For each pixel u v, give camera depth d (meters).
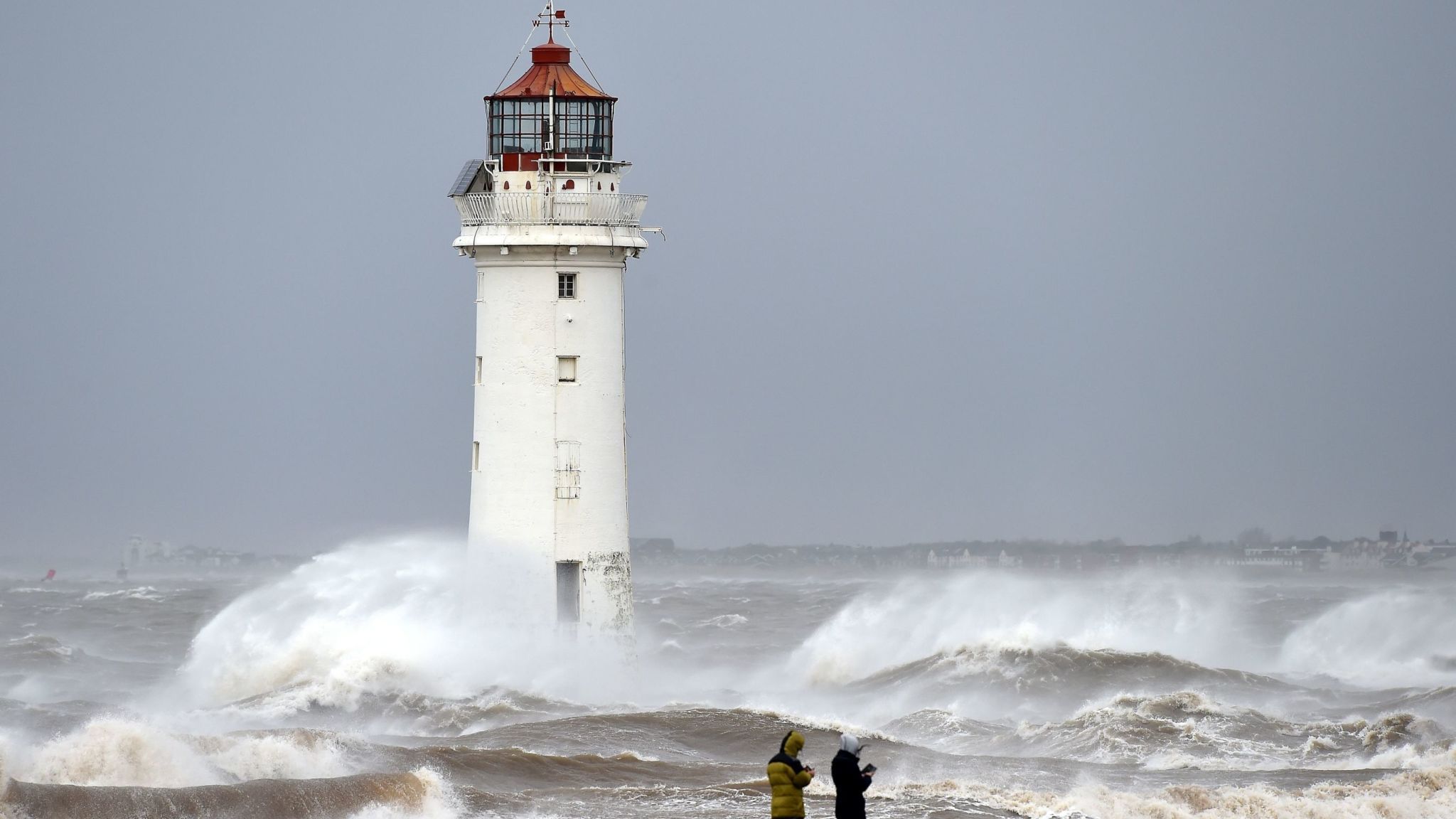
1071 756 113.88
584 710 124.94
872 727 126.19
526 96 137.25
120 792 74.50
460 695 130.38
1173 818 89.00
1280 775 104.75
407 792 83.06
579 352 137.62
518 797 87.75
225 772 86.38
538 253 136.75
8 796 70.56
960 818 86.88
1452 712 130.88
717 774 99.50
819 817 86.00
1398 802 93.50
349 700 128.88
